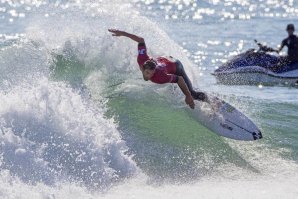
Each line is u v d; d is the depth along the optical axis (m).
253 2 171.62
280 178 34.50
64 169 31.45
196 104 39.38
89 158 32.38
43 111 32.91
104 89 41.41
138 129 37.72
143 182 32.69
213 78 68.06
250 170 35.53
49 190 29.23
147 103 39.97
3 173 29.00
